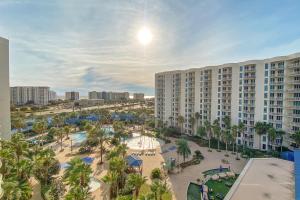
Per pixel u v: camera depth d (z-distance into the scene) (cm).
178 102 11250
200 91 10131
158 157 6675
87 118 13300
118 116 14438
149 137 9744
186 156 6444
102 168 5538
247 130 8112
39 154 4556
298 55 6594
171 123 11619
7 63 5753
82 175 3450
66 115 13225
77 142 8350
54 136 8862
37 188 4256
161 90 12200
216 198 4075
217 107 9338
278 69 7262
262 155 6794
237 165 6022
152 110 17375
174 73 11419
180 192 4228
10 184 2952
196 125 10188
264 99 7675
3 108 5594
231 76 8769
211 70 9575
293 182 3447
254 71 7925
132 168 5241
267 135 7206
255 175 3750
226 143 7588
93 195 4034
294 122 6769
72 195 2869
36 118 12469
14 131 9169
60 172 5025
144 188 4231
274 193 3069
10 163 4156
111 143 7712
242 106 8338
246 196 2981
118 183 4125
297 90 6706
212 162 6253
